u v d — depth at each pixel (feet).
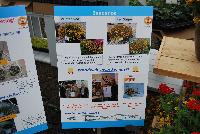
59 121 4.75
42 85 5.44
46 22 5.24
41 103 3.73
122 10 3.15
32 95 3.63
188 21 5.68
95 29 3.22
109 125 3.80
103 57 3.38
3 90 3.45
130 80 3.53
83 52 3.33
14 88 3.50
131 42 3.32
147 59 3.42
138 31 3.26
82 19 3.17
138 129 4.33
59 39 3.25
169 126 3.51
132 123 3.81
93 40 3.27
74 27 3.20
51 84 5.46
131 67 3.45
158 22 5.59
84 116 3.72
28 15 5.22
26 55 3.40
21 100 3.60
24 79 3.51
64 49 3.30
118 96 3.61
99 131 4.29
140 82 3.55
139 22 3.22
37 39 5.93
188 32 5.63
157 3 5.90
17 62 3.39
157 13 5.66
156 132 3.54
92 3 4.70
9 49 3.29
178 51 3.89
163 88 3.91
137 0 5.90
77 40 3.26
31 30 5.80
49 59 5.94
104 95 3.60
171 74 3.49
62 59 3.36
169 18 5.62
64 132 4.57
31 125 3.79
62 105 3.63
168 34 5.58
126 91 3.59
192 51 3.89
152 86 4.34
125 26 3.23
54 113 4.89
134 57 3.40
